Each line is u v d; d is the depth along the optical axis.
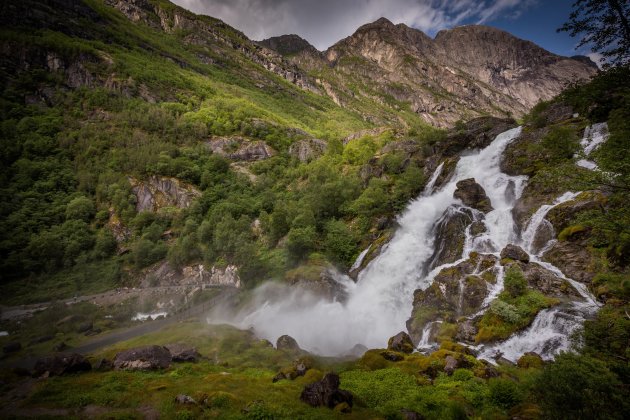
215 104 158.00
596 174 14.34
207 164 110.56
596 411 10.70
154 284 73.31
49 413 16.30
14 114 115.69
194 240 78.56
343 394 16.73
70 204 92.00
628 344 14.34
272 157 122.62
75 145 112.12
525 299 25.91
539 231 33.28
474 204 44.16
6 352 40.22
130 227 89.88
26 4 152.88
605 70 14.86
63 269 79.19
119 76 144.75
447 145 66.06
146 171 103.69
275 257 61.16
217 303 57.06
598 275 24.78
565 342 21.36
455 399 16.52
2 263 74.31
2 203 87.19
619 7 13.34
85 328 48.41
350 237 55.19
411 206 55.12
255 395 17.67
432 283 34.06
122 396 17.95
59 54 137.25
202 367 24.19
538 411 13.67
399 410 15.79
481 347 24.47
